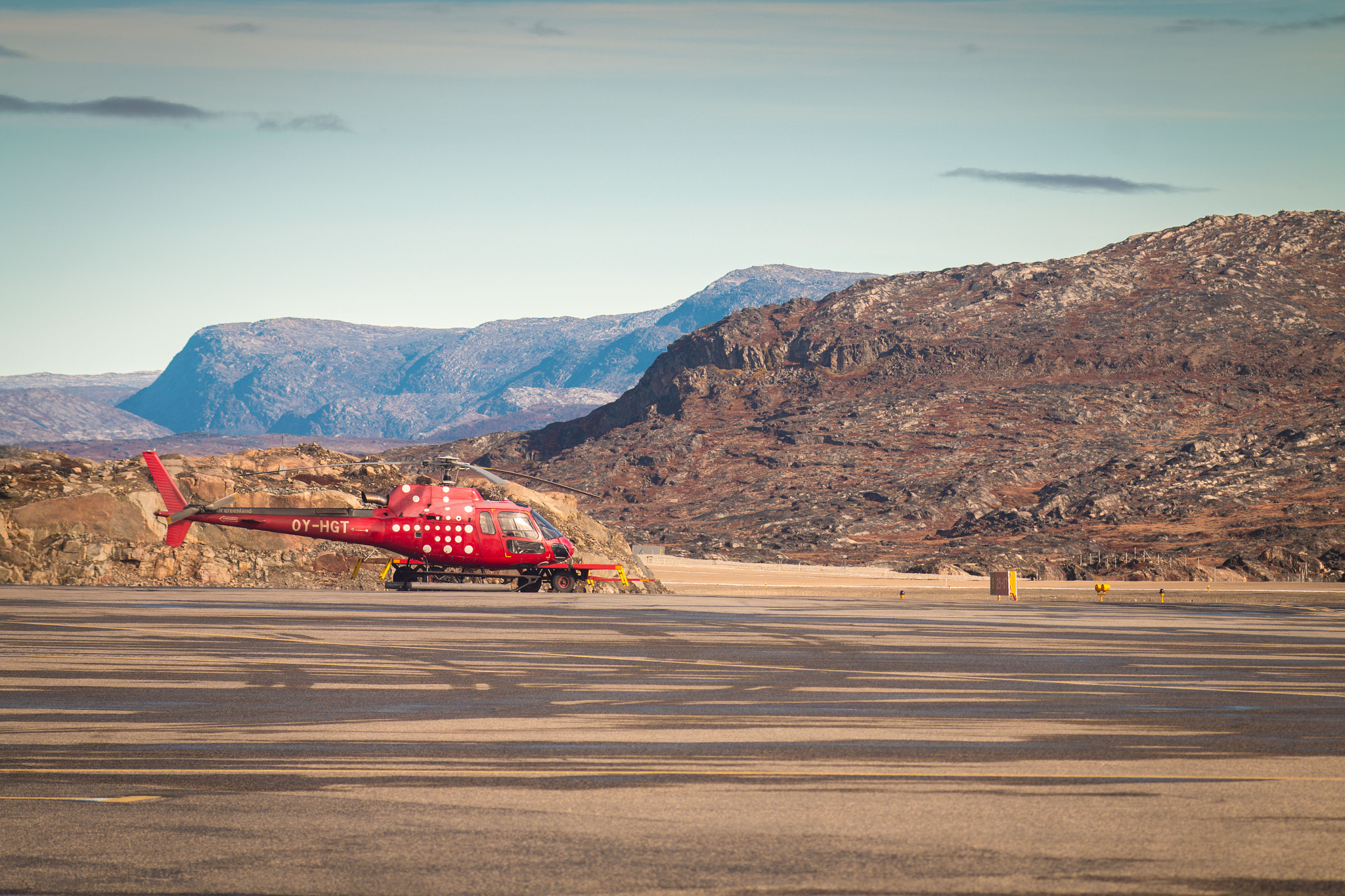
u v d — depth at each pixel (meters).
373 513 130.75
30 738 40.97
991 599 174.12
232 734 42.16
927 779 35.12
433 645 73.75
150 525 141.88
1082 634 91.94
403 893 24.47
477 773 35.69
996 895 24.48
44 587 121.31
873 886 24.98
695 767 36.75
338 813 30.61
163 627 81.25
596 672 61.81
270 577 141.38
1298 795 33.12
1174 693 55.66
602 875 25.61
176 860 26.50
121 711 47.00
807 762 37.59
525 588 134.25
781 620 101.62
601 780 34.75
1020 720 46.66
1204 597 195.00
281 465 174.62
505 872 25.77
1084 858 26.95
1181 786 34.16
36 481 145.25
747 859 26.73
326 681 56.78
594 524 197.38
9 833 28.50
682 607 117.81
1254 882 25.34
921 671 64.06
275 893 24.45
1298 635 93.88
